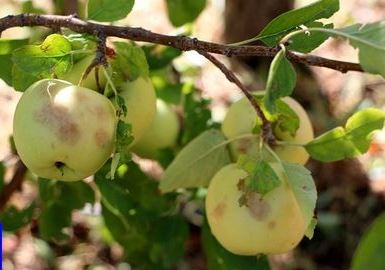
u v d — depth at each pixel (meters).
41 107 0.60
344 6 2.17
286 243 0.68
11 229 0.92
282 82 0.60
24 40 0.75
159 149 0.87
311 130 0.74
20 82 0.66
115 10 0.67
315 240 1.45
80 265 1.38
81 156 0.60
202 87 1.67
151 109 0.70
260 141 0.68
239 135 0.73
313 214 0.63
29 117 0.60
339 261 1.43
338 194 1.52
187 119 0.89
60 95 0.60
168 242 0.90
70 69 0.63
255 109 0.67
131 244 0.94
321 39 0.63
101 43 0.63
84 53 0.65
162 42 0.64
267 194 0.66
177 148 0.90
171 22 0.93
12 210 0.92
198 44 0.63
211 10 2.10
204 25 2.04
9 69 0.75
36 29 0.80
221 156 0.74
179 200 0.91
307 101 1.72
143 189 0.88
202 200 0.90
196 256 1.38
